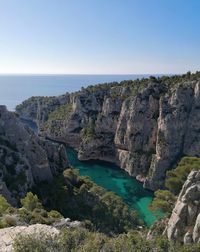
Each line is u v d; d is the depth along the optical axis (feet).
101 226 221.46
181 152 410.52
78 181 328.08
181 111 416.26
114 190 395.75
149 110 460.14
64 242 85.87
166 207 253.85
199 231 143.13
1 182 241.35
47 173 310.86
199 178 169.68
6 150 280.51
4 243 105.29
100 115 551.18
